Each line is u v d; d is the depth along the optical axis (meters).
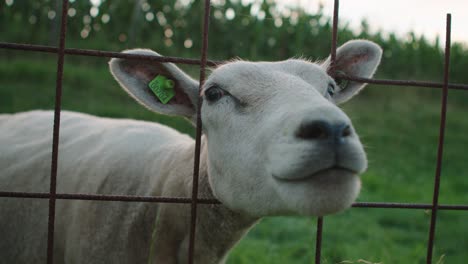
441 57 15.74
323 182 1.62
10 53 11.98
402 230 5.71
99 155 2.94
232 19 13.15
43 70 10.51
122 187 2.70
